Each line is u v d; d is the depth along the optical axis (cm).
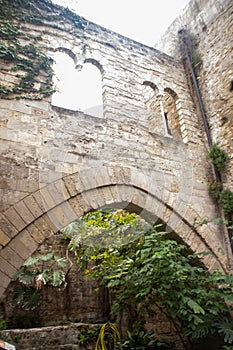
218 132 691
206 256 577
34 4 595
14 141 459
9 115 473
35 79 523
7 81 498
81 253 679
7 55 517
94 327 749
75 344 711
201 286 508
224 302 516
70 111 534
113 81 628
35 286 848
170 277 460
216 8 777
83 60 605
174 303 460
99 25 672
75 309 874
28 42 554
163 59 764
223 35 741
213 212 627
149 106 835
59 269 898
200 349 562
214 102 720
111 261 568
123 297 527
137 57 707
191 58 802
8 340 658
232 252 589
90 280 923
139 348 595
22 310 827
